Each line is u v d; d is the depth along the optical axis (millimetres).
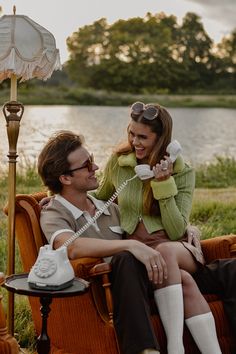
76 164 4707
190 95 69875
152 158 4887
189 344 4648
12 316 5043
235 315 4707
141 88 68188
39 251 4422
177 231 4895
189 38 71375
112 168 5098
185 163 5082
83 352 4613
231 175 13922
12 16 4859
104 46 67688
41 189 11133
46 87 55219
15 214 4852
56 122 28875
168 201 4832
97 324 4488
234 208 10445
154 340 4285
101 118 34281
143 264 4449
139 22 69125
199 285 4832
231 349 4801
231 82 71625
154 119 4879
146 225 4934
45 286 4148
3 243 7891
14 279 4344
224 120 39531
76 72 67062
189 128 32469
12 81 4949
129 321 4297
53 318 4781
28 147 17156
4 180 11664
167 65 69188
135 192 4980
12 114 4895
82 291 4148
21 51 4777
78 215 4738
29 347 5344
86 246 4469
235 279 4777
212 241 5105
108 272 4395
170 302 4477
